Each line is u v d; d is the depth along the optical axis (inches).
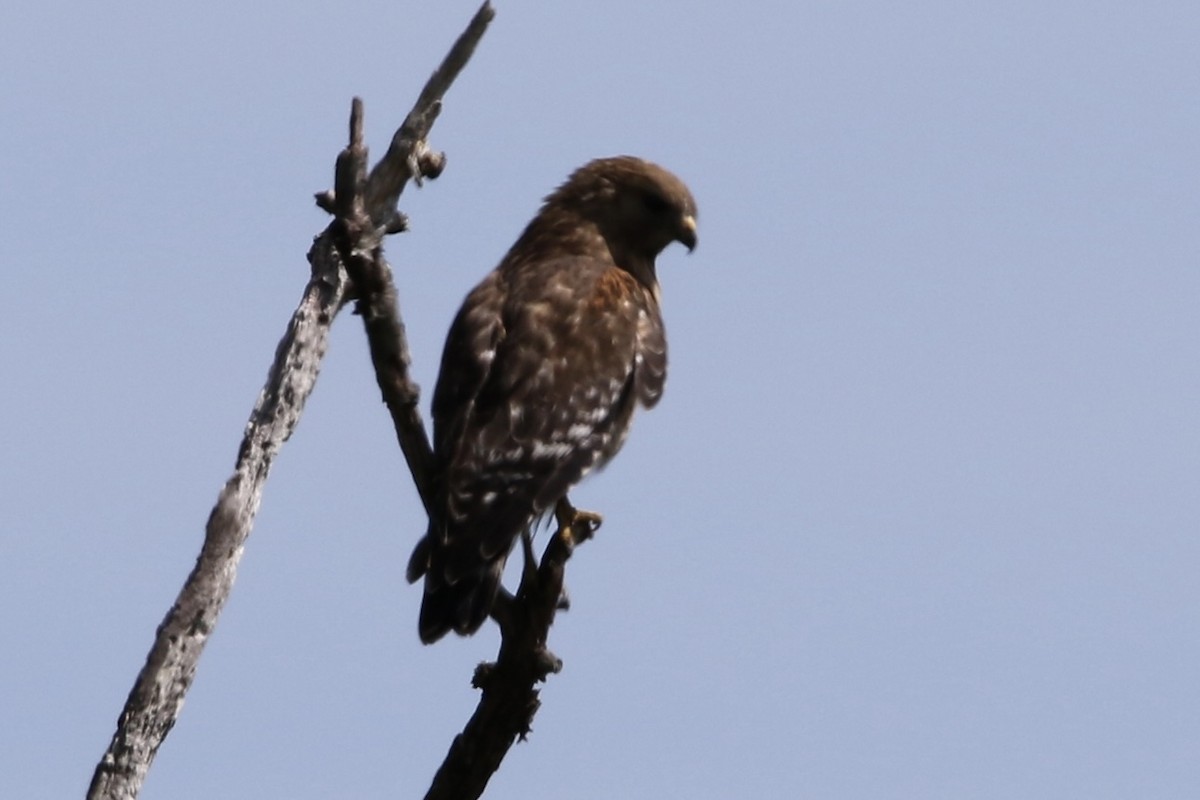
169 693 396.8
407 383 436.5
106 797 388.5
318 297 440.5
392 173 450.3
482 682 414.9
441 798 421.7
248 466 423.8
